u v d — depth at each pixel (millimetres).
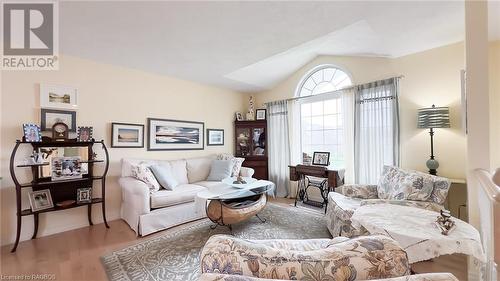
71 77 2988
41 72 2775
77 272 1984
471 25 1780
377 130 3318
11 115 2584
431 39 2670
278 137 4762
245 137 5078
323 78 4273
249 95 5398
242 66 3572
